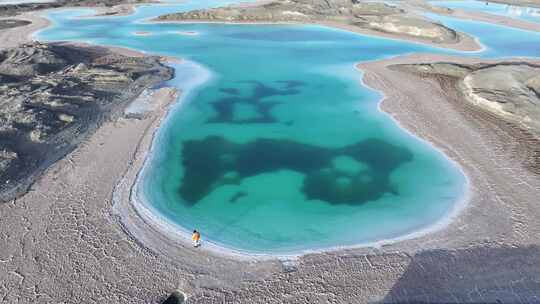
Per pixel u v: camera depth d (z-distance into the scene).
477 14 112.81
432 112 46.81
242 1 132.75
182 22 101.50
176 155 38.41
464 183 33.56
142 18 106.12
